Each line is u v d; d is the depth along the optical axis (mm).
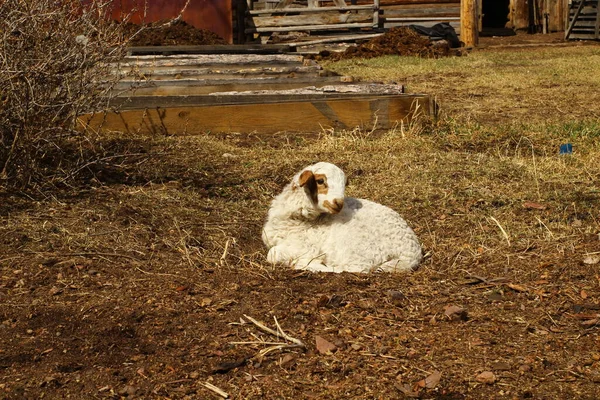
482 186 8031
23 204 6902
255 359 4566
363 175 8500
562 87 14844
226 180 8305
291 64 15180
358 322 5012
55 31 7488
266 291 5422
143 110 9898
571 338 4785
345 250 5902
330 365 4492
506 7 30578
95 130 9773
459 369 4426
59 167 7535
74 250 6066
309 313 5109
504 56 20719
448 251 6488
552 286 5555
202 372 4430
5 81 7113
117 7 20766
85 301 5262
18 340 4754
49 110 7648
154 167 8547
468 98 13672
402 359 4559
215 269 5883
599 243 6426
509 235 6711
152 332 4863
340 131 10195
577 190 7863
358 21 23594
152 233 6594
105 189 7574
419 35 22484
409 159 8992
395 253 6059
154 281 5602
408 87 15055
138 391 4238
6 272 5645
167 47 17922
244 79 12523
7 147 7219
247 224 7055
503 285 5586
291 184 6055
